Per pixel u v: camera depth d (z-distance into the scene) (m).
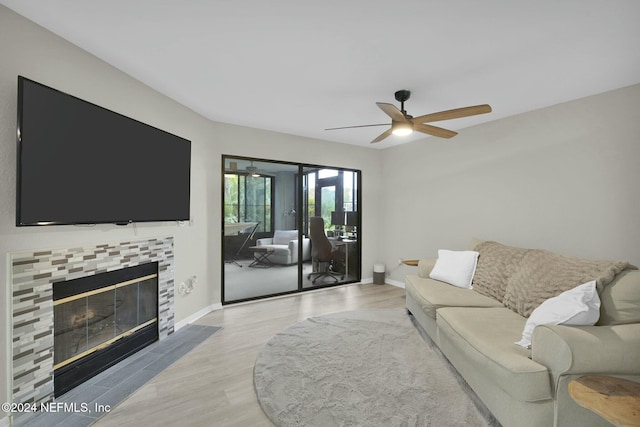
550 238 3.09
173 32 1.91
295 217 4.43
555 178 3.06
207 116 3.50
